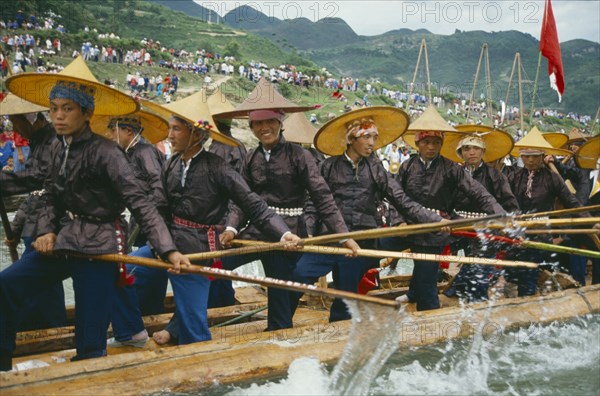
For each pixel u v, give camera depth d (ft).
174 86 109.50
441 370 14.87
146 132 20.65
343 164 17.57
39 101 14.44
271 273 16.46
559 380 14.60
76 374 12.37
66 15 169.89
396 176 19.99
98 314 13.56
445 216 19.43
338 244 16.76
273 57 250.98
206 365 13.44
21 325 16.61
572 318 18.25
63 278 13.88
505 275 21.45
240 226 16.85
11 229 17.80
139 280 17.49
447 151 23.04
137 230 18.54
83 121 13.00
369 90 163.53
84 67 13.28
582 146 25.08
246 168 17.01
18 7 138.82
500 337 16.69
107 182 13.12
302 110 17.20
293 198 16.81
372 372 13.58
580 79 604.08
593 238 21.50
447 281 24.08
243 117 20.36
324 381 13.57
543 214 19.93
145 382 12.65
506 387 14.20
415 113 117.60
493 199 18.79
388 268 29.53
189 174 15.01
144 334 15.93
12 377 11.93
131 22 250.98
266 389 13.23
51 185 13.35
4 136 40.40
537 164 22.29
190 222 15.11
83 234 13.08
